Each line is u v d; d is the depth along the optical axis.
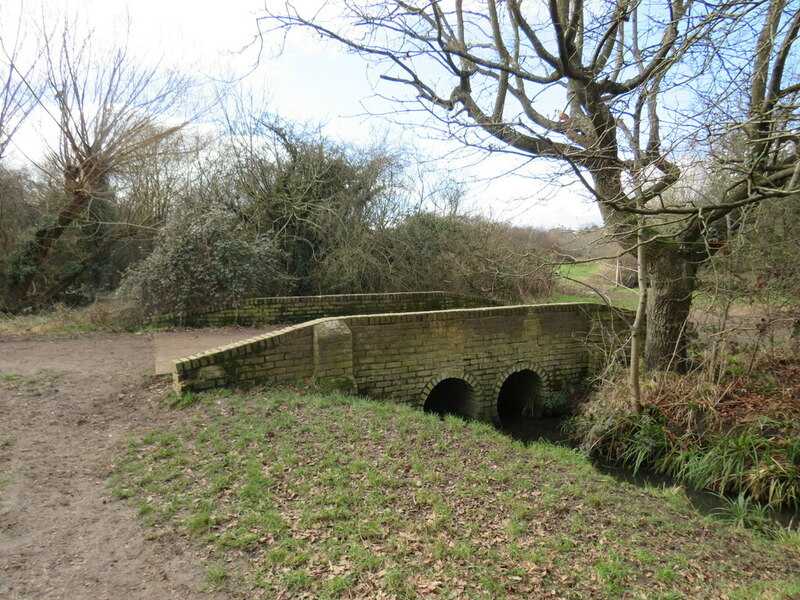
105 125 18.16
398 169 20.77
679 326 10.29
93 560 4.20
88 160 17.92
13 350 10.35
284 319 14.20
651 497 6.36
